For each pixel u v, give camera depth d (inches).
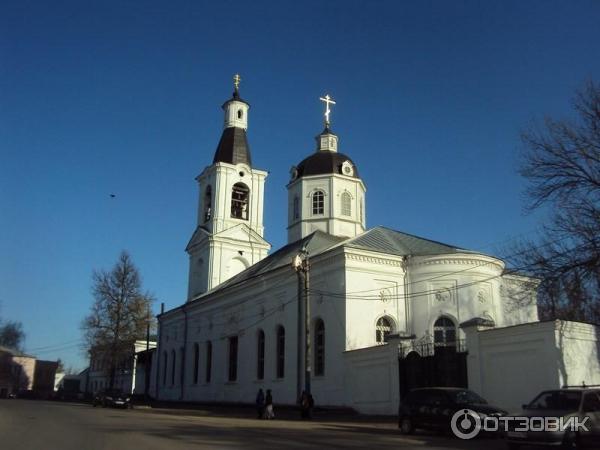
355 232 1856.5
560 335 850.1
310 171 1908.2
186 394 2076.8
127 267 2388.0
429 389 778.2
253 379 1619.1
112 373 2326.5
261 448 566.6
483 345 944.3
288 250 1791.3
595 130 922.7
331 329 1304.1
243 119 2377.0
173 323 2335.1
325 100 2033.7
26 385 4232.3
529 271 946.7
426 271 1316.4
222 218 2190.0
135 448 555.5
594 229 893.8
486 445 632.4
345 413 1167.0
